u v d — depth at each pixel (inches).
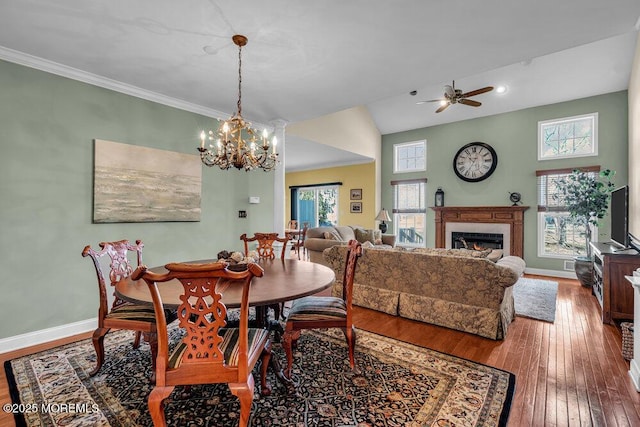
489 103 240.5
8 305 100.7
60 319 111.3
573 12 80.2
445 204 275.7
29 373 86.1
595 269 157.8
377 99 143.3
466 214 256.4
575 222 206.7
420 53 101.4
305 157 297.7
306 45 96.3
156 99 136.3
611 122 204.2
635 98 160.2
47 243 108.4
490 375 85.1
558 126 225.9
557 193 224.2
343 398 74.7
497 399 74.1
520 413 68.9
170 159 140.9
